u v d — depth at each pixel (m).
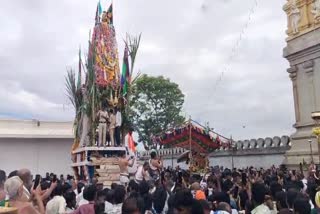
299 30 27.73
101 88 23.27
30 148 29.12
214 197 8.30
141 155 50.56
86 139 23.11
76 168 23.84
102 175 19.48
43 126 29.94
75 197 9.66
